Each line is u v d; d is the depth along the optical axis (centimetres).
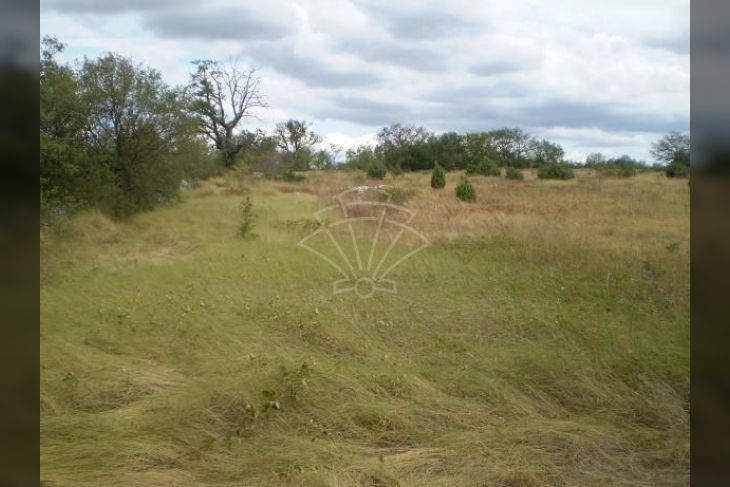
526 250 943
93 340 533
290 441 363
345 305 648
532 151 4147
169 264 883
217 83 3059
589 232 1155
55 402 413
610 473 338
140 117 1472
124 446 351
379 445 371
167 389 441
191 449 356
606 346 512
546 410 416
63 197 1152
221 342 527
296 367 454
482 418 400
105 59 1464
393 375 454
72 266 855
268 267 828
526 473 327
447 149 3859
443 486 318
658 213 1521
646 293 695
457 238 1086
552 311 623
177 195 1647
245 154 3167
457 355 509
